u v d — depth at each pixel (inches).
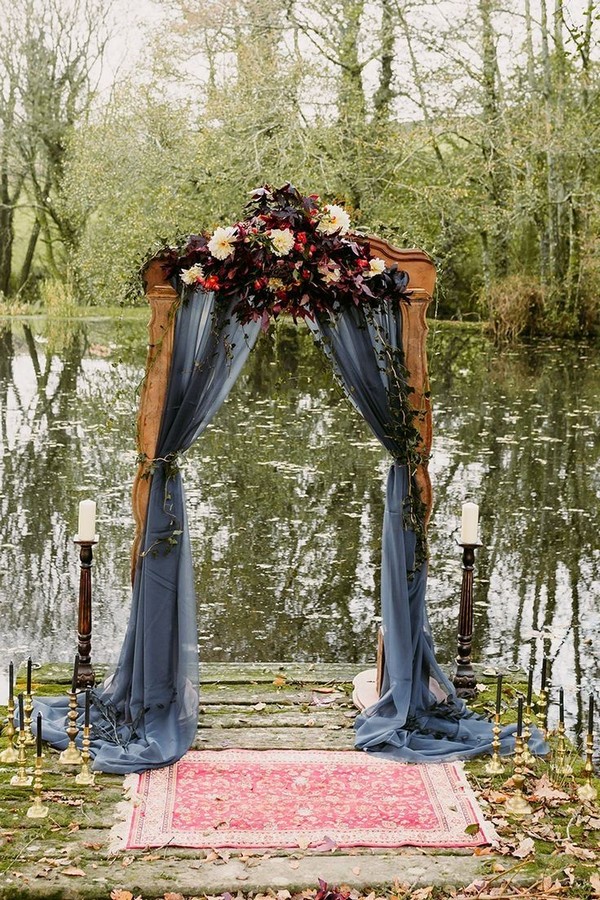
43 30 885.2
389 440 172.1
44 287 875.4
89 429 422.3
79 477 350.3
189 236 162.9
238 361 167.3
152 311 165.8
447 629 234.4
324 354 172.9
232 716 175.9
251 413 464.1
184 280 159.3
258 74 609.0
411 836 137.1
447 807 145.5
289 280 157.2
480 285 765.3
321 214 158.6
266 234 155.2
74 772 153.9
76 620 234.7
